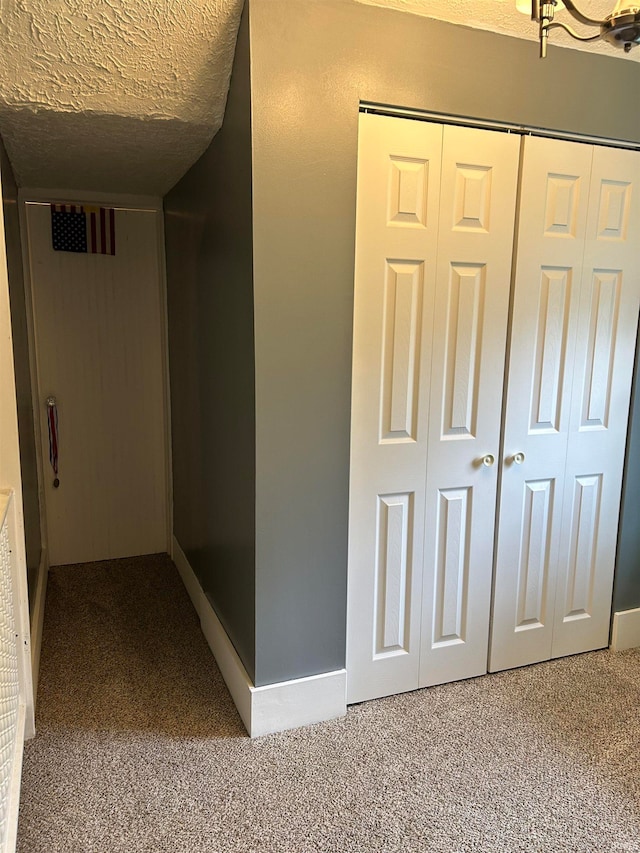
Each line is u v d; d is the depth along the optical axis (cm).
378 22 175
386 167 186
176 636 261
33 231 301
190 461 283
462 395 209
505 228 204
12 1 145
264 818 162
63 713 206
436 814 164
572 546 237
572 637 245
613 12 112
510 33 191
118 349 328
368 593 208
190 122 192
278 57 164
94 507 338
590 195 214
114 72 169
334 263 180
